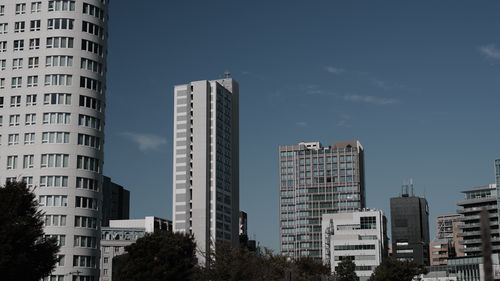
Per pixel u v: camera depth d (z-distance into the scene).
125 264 91.62
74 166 121.44
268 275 127.44
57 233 117.56
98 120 126.88
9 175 122.00
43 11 126.88
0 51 127.69
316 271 170.75
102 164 127.06
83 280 117.94
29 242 66.12
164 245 90.94
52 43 125.38
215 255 130.38
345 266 195.00
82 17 127.19
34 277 67.44
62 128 122.06
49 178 120.19
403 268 166.12
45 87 123.88
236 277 121.06
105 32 131.12
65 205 119.38
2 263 62.31
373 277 169.75
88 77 125.94
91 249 120.56
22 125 123.62
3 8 129.12
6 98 125.56
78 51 125.56
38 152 121.56
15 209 67.38
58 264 116.19
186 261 92.88
